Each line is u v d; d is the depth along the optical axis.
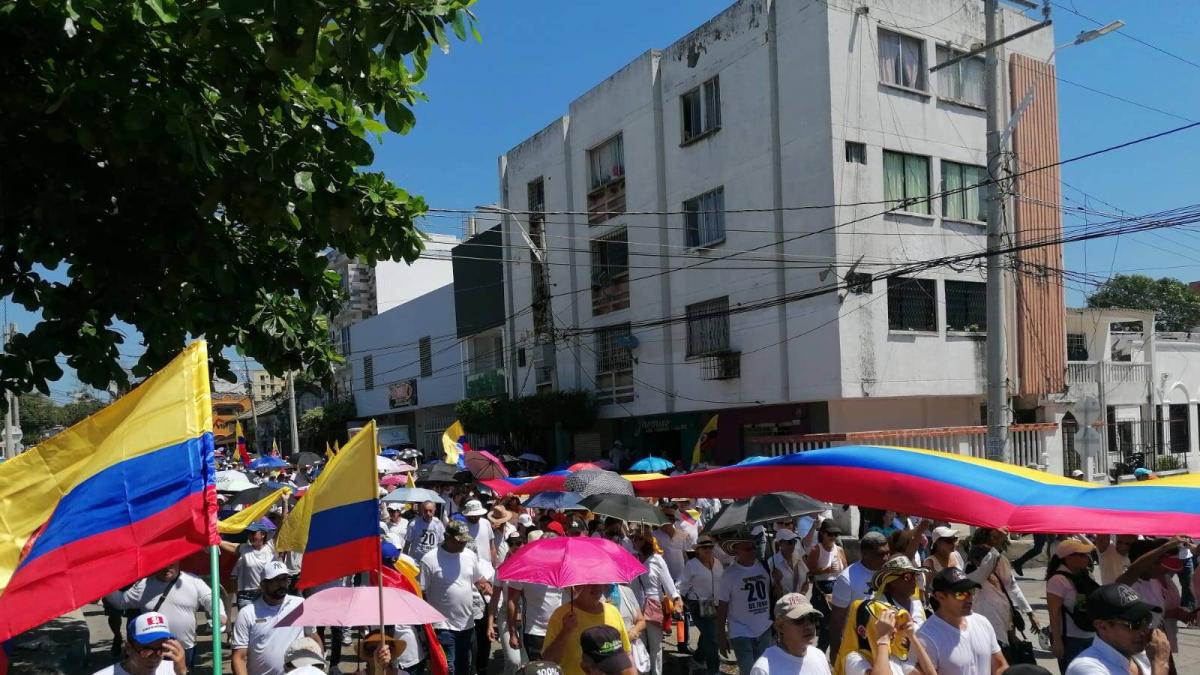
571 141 29.47
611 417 27.75
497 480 14.38
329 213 7.05
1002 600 7.48
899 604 5.77
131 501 4.37
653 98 25.67
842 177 20.59
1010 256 22.27
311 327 9.19
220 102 7.21
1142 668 4.89
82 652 9.45
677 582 10.37
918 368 21.53
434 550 8.76
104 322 7.63
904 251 21.48
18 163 6.86
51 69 6.67
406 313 41.53
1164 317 42.25
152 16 5.94
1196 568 7.94
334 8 5.41
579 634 6.06
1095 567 12.29
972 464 6.19
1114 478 24.58
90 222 7.22
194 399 4.53
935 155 22.14
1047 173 23.39
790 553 9.20
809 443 20.56
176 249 7.31
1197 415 28.77
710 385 23.94
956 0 22.72
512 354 32.88
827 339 20.69
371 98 6.44
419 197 7.70
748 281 22.69
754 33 22.38
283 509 11.94
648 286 26.08
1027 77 23.20
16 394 7.13
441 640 8.54
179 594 8.31
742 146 22.78
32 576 4.17
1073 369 24.41
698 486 7.95
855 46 21.02
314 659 5.31
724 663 9.91
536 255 29.95
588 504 8.38
